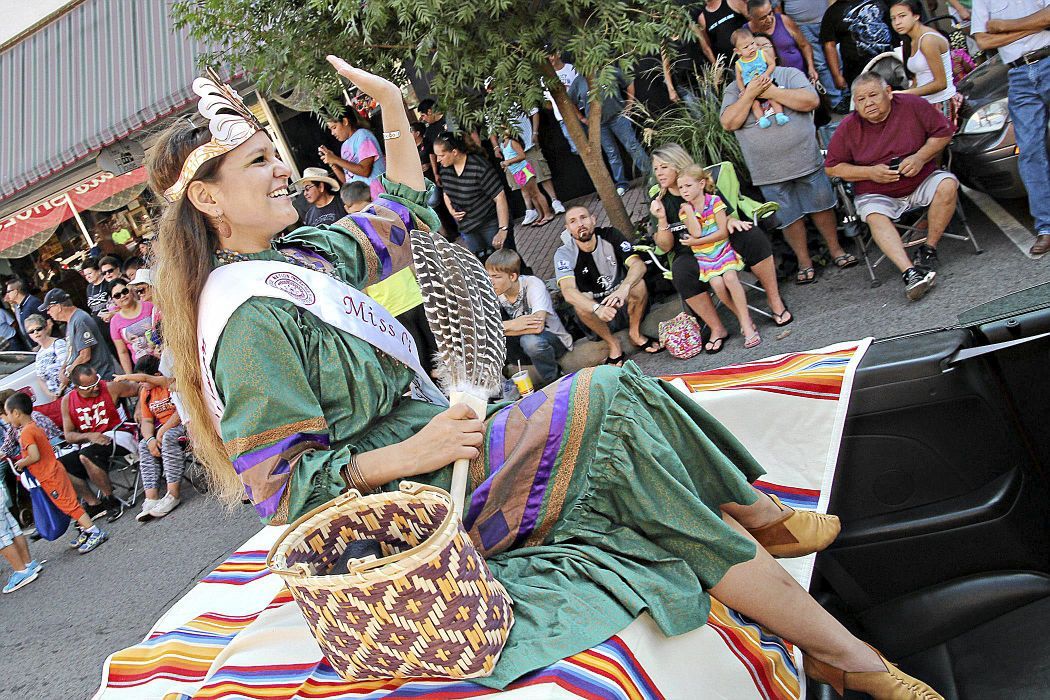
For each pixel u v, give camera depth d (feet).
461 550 5.65
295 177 32.27
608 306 20.83
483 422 6.86
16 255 39.42
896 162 18.25
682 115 23.91
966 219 20.29
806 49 24.85
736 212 19.53
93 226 40.29
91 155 36.24
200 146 6.72
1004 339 7.41
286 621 6.93
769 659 6.72
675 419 6.68
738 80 20.29
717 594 6.57
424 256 7.11
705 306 19.85
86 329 28.27
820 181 20.26
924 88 20.49
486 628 5.70
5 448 26.63
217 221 6.93
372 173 28.14
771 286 19.57
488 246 26.48
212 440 7.14
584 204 31.07
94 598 21.52
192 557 21.63
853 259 20.81
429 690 5.80
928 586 7.94
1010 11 17.24
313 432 6.55
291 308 6.70
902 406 7.70
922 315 17.57
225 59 22.13
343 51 20.97
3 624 22.02
